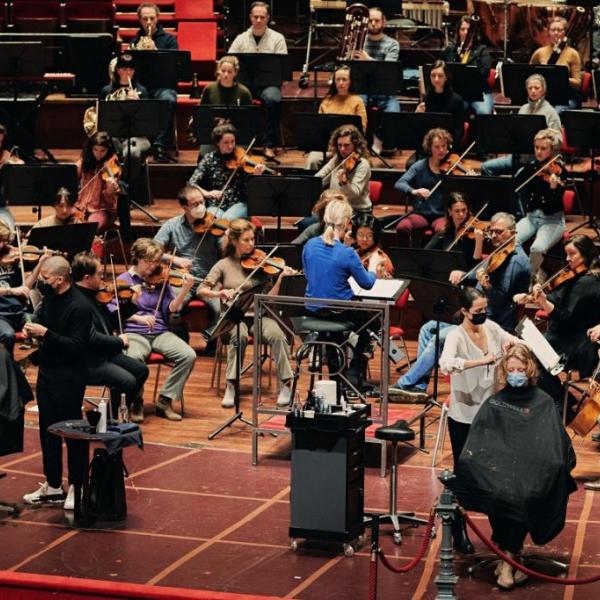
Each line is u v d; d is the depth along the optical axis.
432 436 18.31
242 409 19.39
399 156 27.30
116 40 30.05
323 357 17.83
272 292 19.33
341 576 13.92
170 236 21.27
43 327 15.48
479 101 26.09
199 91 29.08
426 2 32.34
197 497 16.12
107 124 23.38
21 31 29.94
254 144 25.84
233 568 14.07
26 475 16.89
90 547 14.62
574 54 26.61
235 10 34.06
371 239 20.06
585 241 18.30
